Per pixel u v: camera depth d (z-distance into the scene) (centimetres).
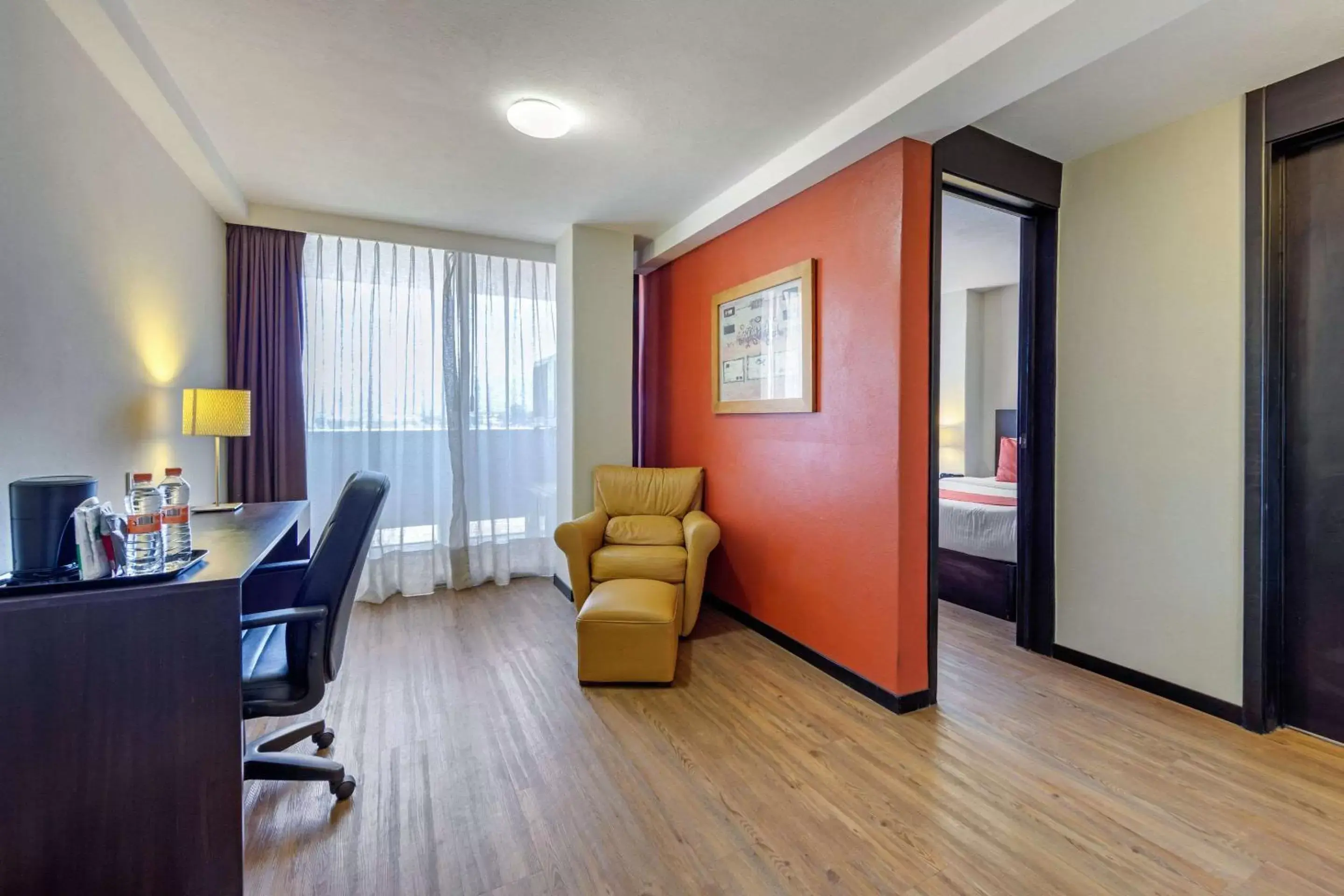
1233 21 169
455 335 391
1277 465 209
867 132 215
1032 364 283
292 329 336
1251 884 140
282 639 183
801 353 272
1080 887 140
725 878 143
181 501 165
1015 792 176
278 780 177
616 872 146
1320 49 183
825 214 260
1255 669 210
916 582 229
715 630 319
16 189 138
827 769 189
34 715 111
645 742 206
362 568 169
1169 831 159
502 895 138
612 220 349
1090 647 263
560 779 184
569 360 367
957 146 235
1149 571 242
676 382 397
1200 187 225
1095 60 177
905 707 226
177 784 119
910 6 164
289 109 220
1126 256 248
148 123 209
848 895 138
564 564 381
